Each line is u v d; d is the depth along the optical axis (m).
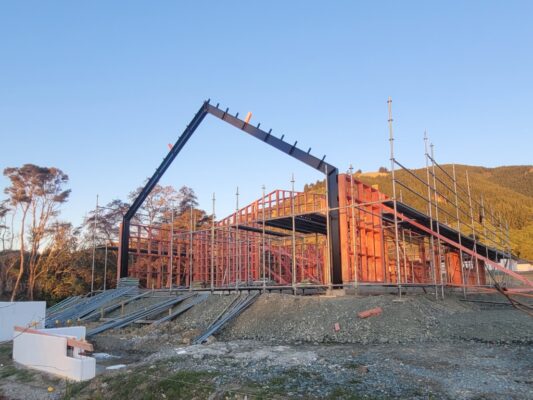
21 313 16.31
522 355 9.88
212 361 9.95
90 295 29.31
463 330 12.71
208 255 31.16
